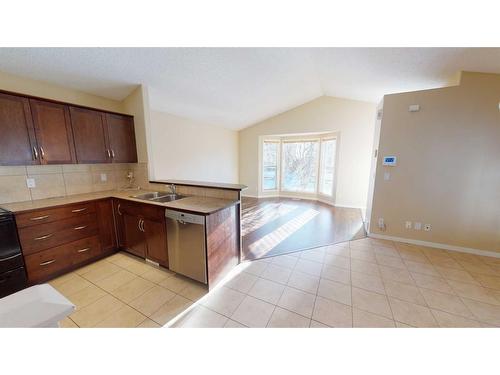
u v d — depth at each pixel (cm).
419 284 215
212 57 248
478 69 241
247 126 628
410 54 224
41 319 53
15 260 188
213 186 252
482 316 172
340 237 342
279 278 228
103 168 299
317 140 609
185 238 207
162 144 407
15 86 220
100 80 258
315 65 337
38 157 217
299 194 661
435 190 288
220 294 201
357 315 174
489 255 272
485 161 260
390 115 297
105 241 262
